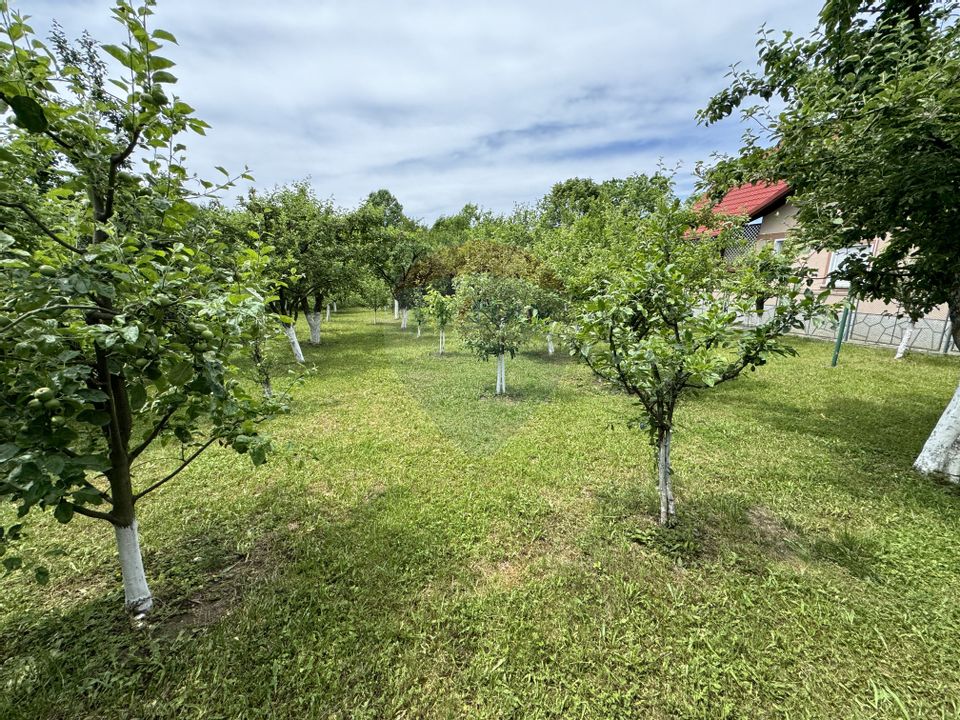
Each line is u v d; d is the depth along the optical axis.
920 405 6.31
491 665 2.18
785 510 3.56
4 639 2.31
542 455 4.68
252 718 1.91
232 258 2.57
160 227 2.25
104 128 1.75
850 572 2.82
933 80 2.56
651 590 2.67
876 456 4.59
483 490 3.95
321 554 3.05
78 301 1.72
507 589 2.72
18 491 1.62
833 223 4.06
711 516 3.47
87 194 1.99
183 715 1.91
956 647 2.25
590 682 2.09
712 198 4.23
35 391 1.59
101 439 2.38
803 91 3.52
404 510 3.62
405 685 2.08
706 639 2.31
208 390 1.87
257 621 2.42
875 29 3.77
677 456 4.63
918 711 1.93
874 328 11.25
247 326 1.97
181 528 3.36
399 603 2.58
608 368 3.12
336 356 10.60
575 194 22.56
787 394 6.90
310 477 4.26
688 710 1.94
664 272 3.11
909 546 3.07
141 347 1.73
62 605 2.56
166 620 2.44
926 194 3.16
